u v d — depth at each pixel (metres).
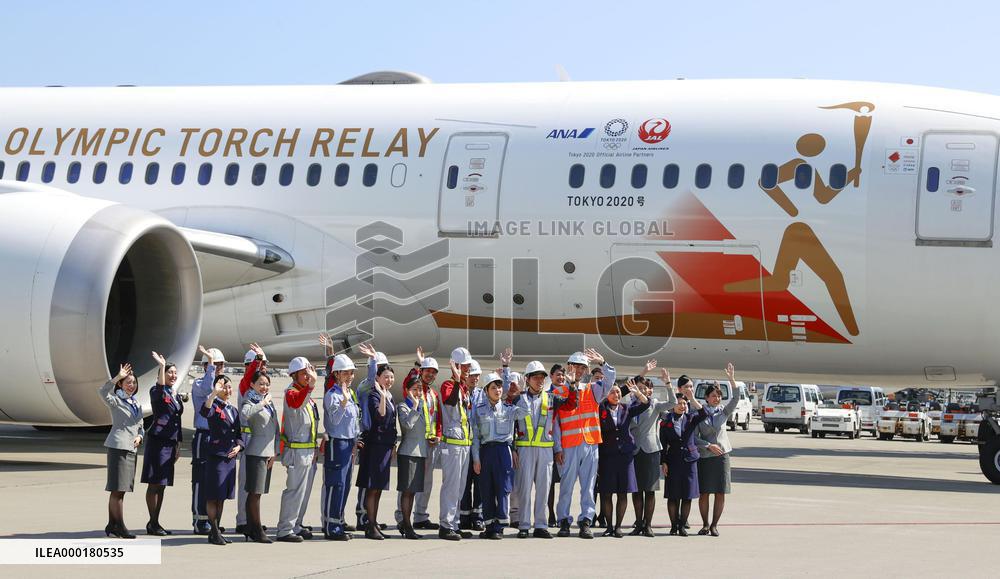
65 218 14.62
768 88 17.05
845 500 14.21
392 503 13.42
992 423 16.19
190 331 15.63
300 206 17.88
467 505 11.86
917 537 10.92
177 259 15.42
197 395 10.98
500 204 17.08
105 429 22.69
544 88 18.09
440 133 17.72
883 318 15.75
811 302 15.90
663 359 16.98
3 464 16.44
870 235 15.68
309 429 10.56
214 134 18.64
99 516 11.52
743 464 20.41
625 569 8.98
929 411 42.81
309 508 12.94
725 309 16.22
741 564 9.26
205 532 10.80
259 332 18.17
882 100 16.36
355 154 17.91
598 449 11.48
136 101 19.44
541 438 11.28
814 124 16.30
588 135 17.06
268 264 17.53
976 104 16.05
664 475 11.48
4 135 19.36
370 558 9.48
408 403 10.95
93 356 14.26
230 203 18.14
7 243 14.41
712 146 16.48
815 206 15.88
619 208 16.56
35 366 14.27
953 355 15.72
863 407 40.03
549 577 8.55
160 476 10.63
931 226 15.52
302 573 8.59
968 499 14.46
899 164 15.74
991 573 8.85
